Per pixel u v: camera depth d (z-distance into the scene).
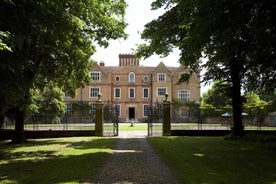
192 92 65.62
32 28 13.74
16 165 12.95
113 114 33.34
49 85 27.06
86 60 22.16
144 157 14.08
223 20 14.62
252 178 9.92
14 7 12.92
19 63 13.84
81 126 31.31
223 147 18.16
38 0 13.77
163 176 10.05
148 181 9.38
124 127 40.62
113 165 12.04
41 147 19.12
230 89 24.28
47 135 26.61
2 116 22.81
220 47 16.70
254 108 42.38
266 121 35.22
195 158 13.90
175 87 65.69
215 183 9.16
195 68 25.69
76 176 10.12
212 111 44.12
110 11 23.58
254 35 15.66
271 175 10.41
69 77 23.77
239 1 14.14
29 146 19.84
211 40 15.88
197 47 16.28
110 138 24.38
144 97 65.88
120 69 66.56
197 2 14.95
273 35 15.21
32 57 17.47
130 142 20.86
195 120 40.91
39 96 34.03
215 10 14.25
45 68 20.83
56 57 20.33
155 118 39.56
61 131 26.94
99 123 27.28
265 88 20.53
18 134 22.48
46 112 34.34
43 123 30.64
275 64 17.00
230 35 15.39
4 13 12.82
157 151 16.09
